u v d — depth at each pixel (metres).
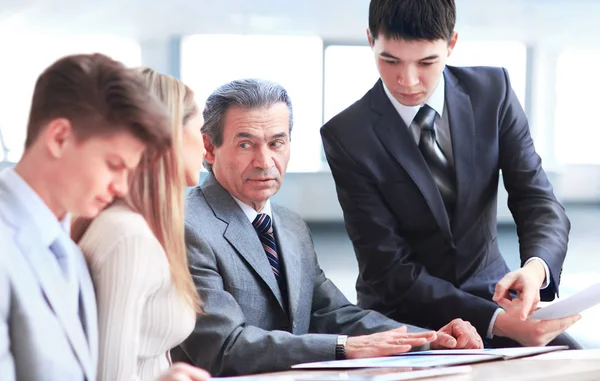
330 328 2.02
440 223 2.17
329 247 7.59
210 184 1.92
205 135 1.92
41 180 1.19
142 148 1.20
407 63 2.02
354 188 2.20
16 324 1.14
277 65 8.66
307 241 2.05
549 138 9.20
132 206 1.37
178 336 1.43
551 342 2.19
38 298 1.16
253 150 1.87
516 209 2.26
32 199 1.17
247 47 8.65
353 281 6.23
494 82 2.26
